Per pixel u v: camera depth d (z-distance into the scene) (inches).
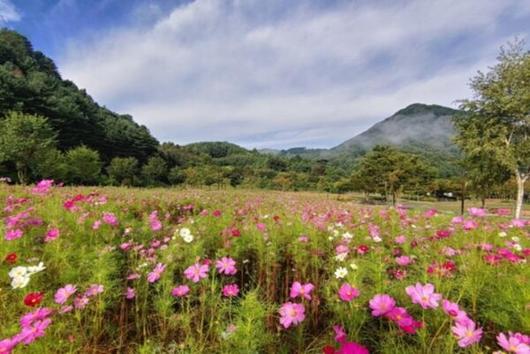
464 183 767.1
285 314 52.3
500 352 42.4
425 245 108.3
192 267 68.8
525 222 127.9
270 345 59.6
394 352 52.1
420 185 1379.2
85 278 78.3
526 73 540.1
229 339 55.1
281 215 176.9
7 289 68.8
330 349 40.9
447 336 50.2
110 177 1488.7
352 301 61.7
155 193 301.9
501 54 583.8
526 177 569.9
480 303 69.9
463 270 78.0
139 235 117.6
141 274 81.0
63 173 959.6
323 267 100.4
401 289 71.7
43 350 51.6
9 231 95.6
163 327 65.7
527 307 59.2
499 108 579.5
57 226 106.5
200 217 154.9
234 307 70.4
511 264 83.3
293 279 96.7
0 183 229.3
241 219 166.4
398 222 165.6
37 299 50.4
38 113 1770.4
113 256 92.4
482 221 122.0
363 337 59.7
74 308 64.7
